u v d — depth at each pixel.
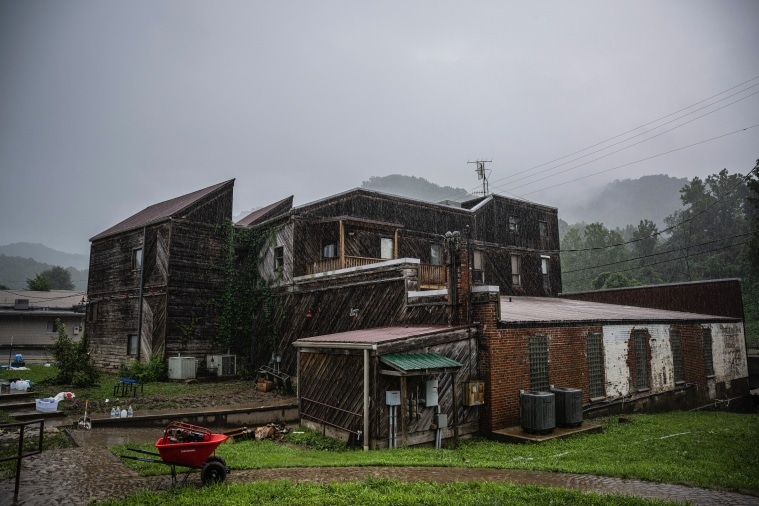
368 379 12.23
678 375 22.03
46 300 44.62
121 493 7.75
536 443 12.64
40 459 9.79
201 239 25.52
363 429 12.16
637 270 73.56
